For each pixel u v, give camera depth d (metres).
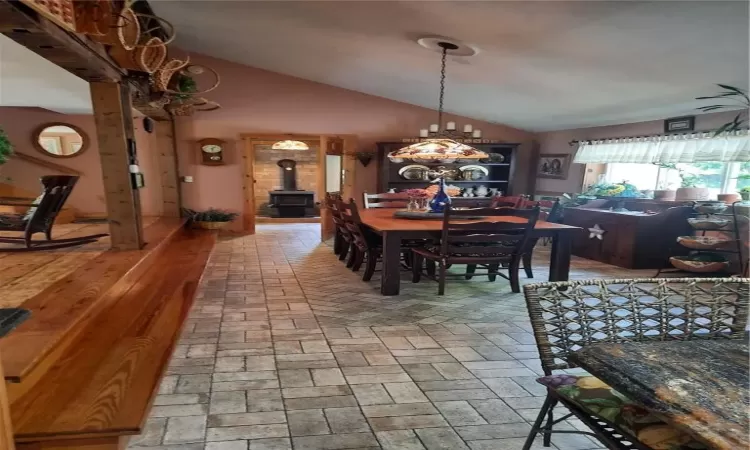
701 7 2.33
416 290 4.00
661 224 4.97
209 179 7.19
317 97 7.17
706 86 3.65
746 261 4.31
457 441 1.82
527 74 4.32
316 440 1.80
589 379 1.50
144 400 1.76
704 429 0.88
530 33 3.18
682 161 4.74
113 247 3.96
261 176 9.84
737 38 2.62
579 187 6.58
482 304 3.60
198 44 6.13
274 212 9.63
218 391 2.16
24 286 2.86
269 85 7.05
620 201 5.66
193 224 6.54
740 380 1.08
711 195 5.00
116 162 3.79
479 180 7.37
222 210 7.18
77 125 6.74
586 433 1.53
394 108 7.35
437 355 2.62
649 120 5.25
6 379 1.66
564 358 1.58
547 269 4.93
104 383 1.88
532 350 2.72
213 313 3.30
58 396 1.77
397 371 2.41
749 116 3.90
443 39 3.69
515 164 7.26
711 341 1.33
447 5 2.94
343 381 2.29
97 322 2.59
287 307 3.47
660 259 5.05
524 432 1.89
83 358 2.11
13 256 3.71
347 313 3.34
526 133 7.66
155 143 6.88
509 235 3.77
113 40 3.01
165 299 3.06
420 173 7.25
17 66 4.52
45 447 1.54
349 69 5.74
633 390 1.04
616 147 5.71
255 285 4.13
